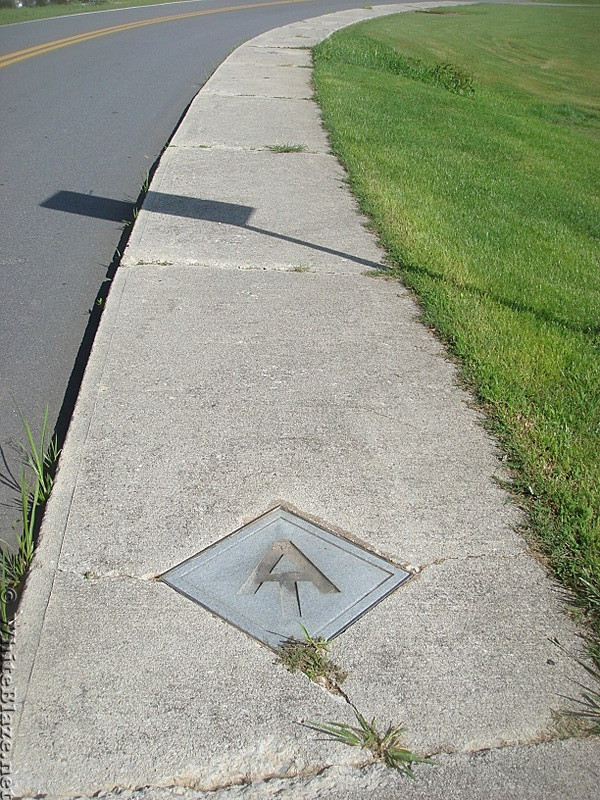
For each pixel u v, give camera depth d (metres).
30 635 2.51
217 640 2.53
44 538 2.91
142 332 4.44
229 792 2.09
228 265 5.41
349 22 24.22
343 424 3.67
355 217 6.49
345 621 2.61
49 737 2.20
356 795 2.10
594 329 4.86
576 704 2.37
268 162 7.95
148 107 11.05
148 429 3.56
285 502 3.15
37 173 7.83
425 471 3.37
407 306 4.95
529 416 3.78
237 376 4.03
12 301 5.07
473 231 6.52
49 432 3.76
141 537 2.93
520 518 3.11
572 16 33.97
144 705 2.30
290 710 2.31
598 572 2.81
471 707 2.34
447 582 2.79
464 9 33.81
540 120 14.00
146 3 28.36
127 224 6.52
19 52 15.43
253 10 26.67
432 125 10.82
